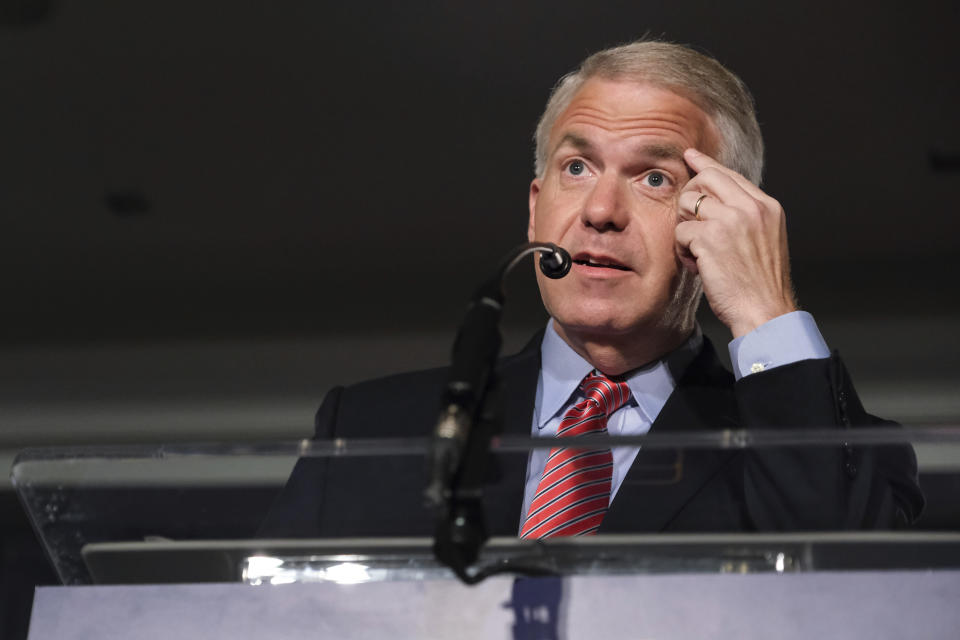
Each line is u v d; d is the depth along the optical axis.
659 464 1.53
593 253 2.42
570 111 2.58
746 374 2.13
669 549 1.32
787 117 6.08
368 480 1.46
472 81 6.03
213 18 5.65
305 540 1.36
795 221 6.91
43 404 7.83
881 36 5.54
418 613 1.28
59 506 1.42
